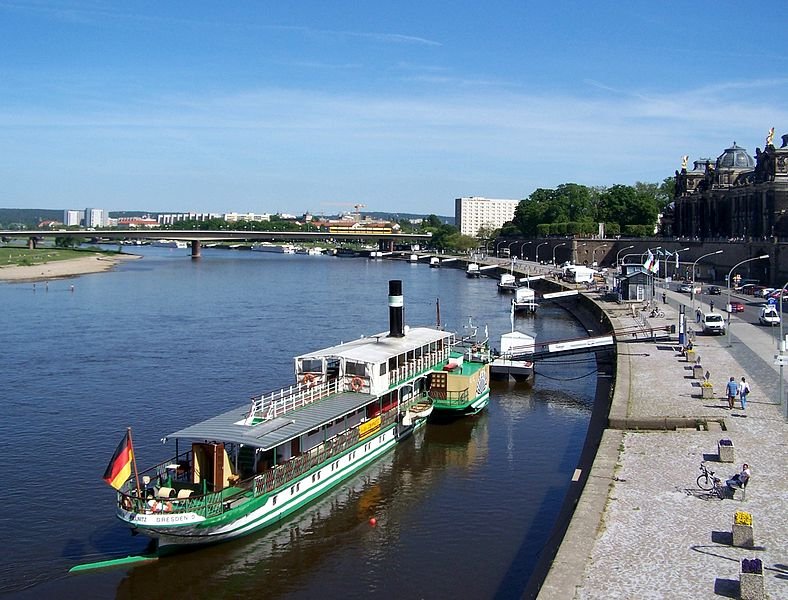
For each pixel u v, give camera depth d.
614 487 49.50
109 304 187.25
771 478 50.69
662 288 194.62
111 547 50.97
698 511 45.47
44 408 84.50
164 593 45.44
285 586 46.22
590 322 155.12
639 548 40.69
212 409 84.19
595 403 88.06
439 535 52.72
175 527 47.44
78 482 62.09
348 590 45.69
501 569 47.78
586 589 36.44
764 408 68.50
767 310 124.31
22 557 49.44
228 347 123.31
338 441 61.16
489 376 96.44
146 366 107.56
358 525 54.44
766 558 39.34
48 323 152.00
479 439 74.56
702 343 106.00
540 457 68.88
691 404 70.00
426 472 65.25
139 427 77.19
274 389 93.31
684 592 36.06
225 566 48.66
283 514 54.59
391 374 70.69
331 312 172.25
